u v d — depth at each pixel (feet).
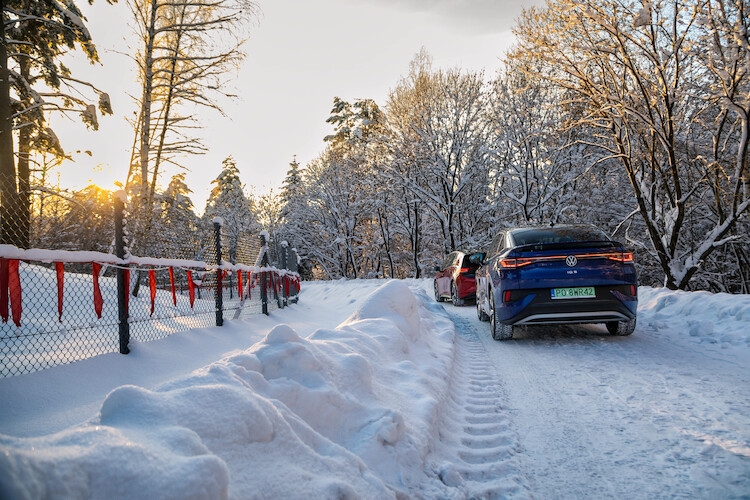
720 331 20.27
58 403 11.00
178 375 14.47
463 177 80.53
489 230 83.76
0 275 11.93
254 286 31.07
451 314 35.14
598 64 40.32
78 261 13.94
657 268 65.87
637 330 23.54
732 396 12.76
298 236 111.34
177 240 21.20
